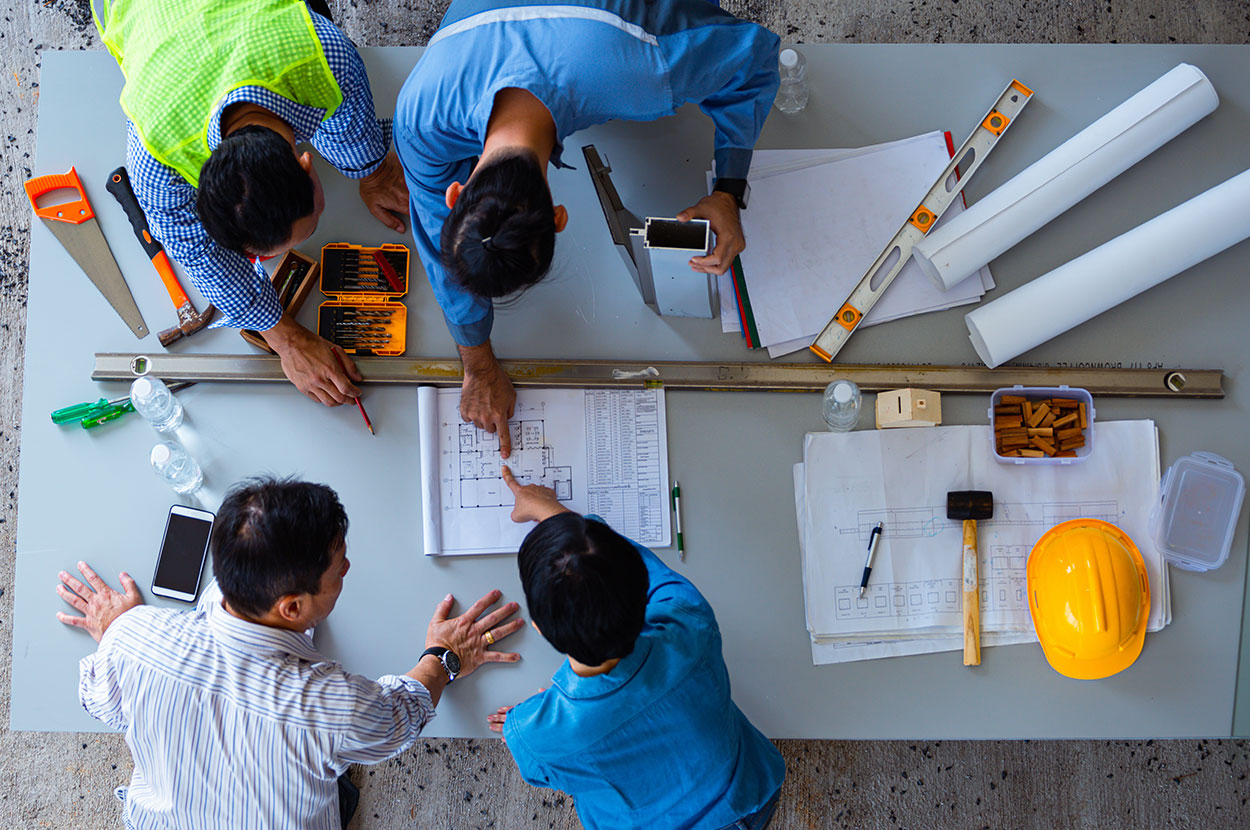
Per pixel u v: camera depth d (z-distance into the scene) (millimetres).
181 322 1825
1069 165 1753
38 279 1840
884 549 1730
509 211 1078
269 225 1298
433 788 2389
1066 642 1638
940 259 1759
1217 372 1779
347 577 1761
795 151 1870
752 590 1741
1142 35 2443
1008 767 2340
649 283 1692
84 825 2432
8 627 2488
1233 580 1711
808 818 2357
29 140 2582
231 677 1510
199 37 1358
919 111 1873
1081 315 1758
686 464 1786
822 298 1829
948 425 1774
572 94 1242
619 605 1180
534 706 1411
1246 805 2312
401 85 1872
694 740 1411
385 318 1846
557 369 1809
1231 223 1722
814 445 1756
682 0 1331
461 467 1785
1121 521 1738
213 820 1576
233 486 1786
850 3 2488
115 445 1794
